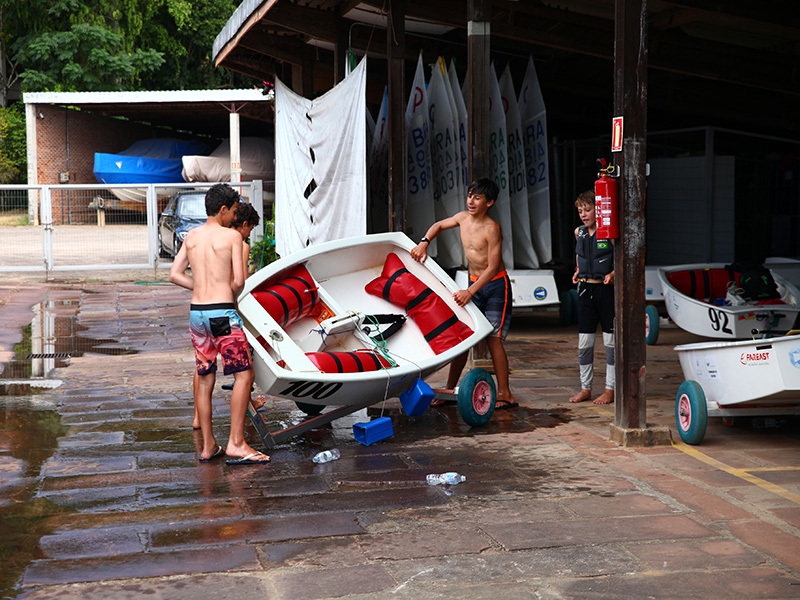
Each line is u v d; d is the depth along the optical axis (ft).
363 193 33.40
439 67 33.96
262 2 33.37
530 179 34.06
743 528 13.62
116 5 109.70
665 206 42.91
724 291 30.89
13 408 21.63
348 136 34.30
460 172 33.60
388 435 18.84
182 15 114.32
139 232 57.11
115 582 11.73
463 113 33.71
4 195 64.13
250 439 19.13
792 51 34.78
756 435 19.12
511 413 21.34
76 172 93.91
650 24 32.01
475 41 26.25
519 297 32.86
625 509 14.49
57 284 49.03
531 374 26.12
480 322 20.67
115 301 42.78
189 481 16.06
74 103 84.64
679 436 19.07
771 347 16.90
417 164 34.14
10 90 112.06
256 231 52.39
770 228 42.32
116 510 14.48
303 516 14.24
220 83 125.08
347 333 20.93
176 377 25.54
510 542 13.12
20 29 109.09
